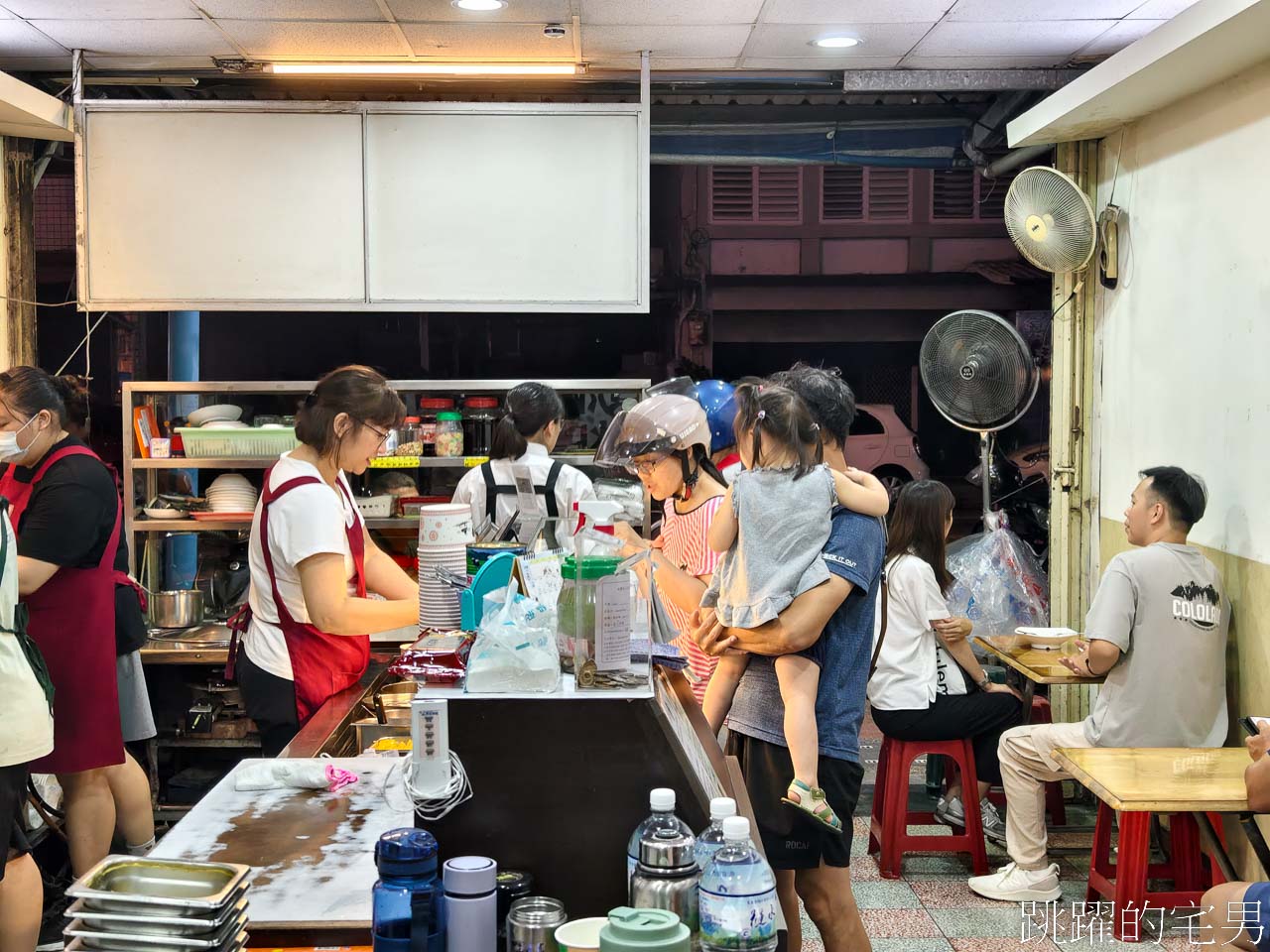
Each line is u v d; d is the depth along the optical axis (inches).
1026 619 205.2
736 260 484.4
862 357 511.2
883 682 165.8
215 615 196.2
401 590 129.8
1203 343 163.2
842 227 484.1
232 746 180.4
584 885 65.3
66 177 324.5
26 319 194.7
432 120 191.6
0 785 110.0
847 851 102.8
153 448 191.8
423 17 171.0
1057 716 203.8
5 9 165.5
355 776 86.4
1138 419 184.4
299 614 119.5
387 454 195.6
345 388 114.9
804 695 98.8
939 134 229.8
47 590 132.7
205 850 73.7
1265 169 146.8
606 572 67.0
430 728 64.7
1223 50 141.2
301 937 64.0
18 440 128.9
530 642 66.4
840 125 228.2
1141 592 151.7
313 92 211.2
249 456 191.3
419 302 193.5
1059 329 203.9
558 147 192.4
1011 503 330.3
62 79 202.8
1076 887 163.0
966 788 165.5
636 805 65.1
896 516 171.3
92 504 131.3
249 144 191.0
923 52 192.4
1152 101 169.3
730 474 144.1
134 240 191.3
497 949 61.7
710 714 107.3
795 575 96.2
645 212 193.3
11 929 118.9
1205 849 162.9
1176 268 171.2
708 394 144.9
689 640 121.0
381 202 192.4
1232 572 155.8
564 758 65.0
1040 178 184.4
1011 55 194.2
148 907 57.6
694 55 192.9
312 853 73.2
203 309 192.5
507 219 193.2
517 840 65.1
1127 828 142.2
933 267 484.7
